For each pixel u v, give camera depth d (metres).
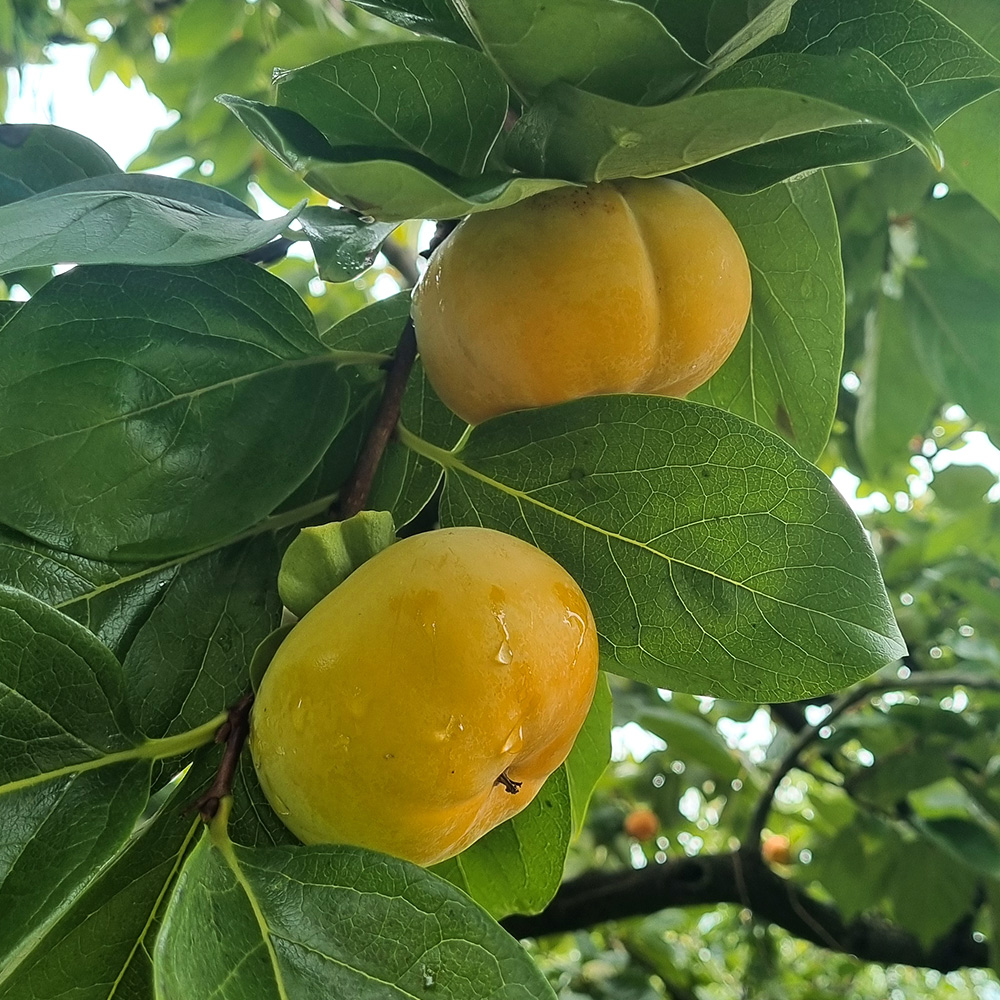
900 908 0.62
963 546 0.66
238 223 0.21
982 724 0.58
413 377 0.26
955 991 2.13
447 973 0.16
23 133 0.28
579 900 0.68
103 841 0.18
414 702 0.16
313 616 0.18
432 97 0.19
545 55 0.18
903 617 0.69
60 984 0.18
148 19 0.79
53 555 0.20
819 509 0.20
